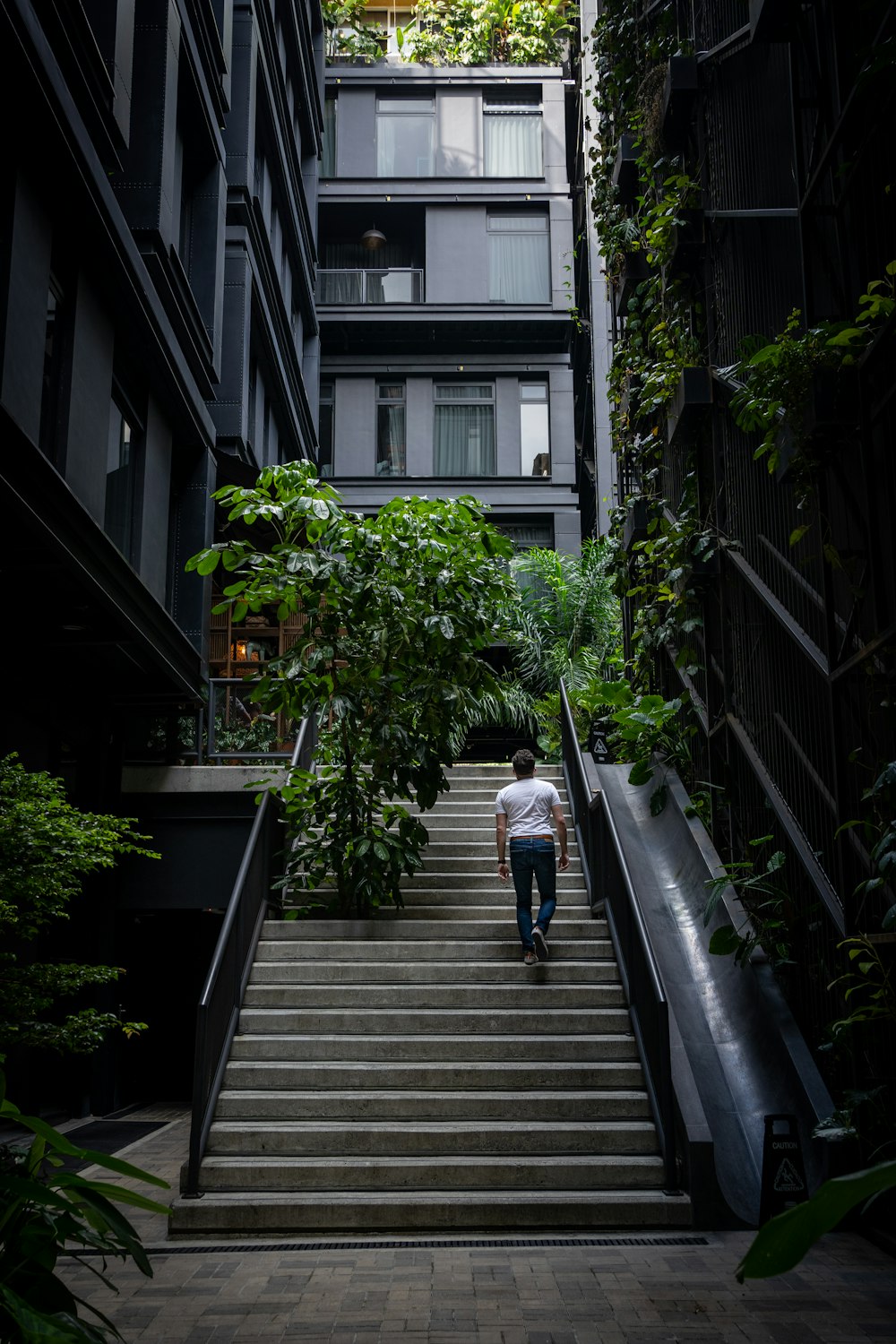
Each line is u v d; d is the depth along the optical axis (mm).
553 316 25219
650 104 9992
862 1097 5457
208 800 11117
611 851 8211
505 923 8477
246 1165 5930
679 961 7961
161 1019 12914
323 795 9492
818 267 6672
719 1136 6258
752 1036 6934
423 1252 5262
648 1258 5133
